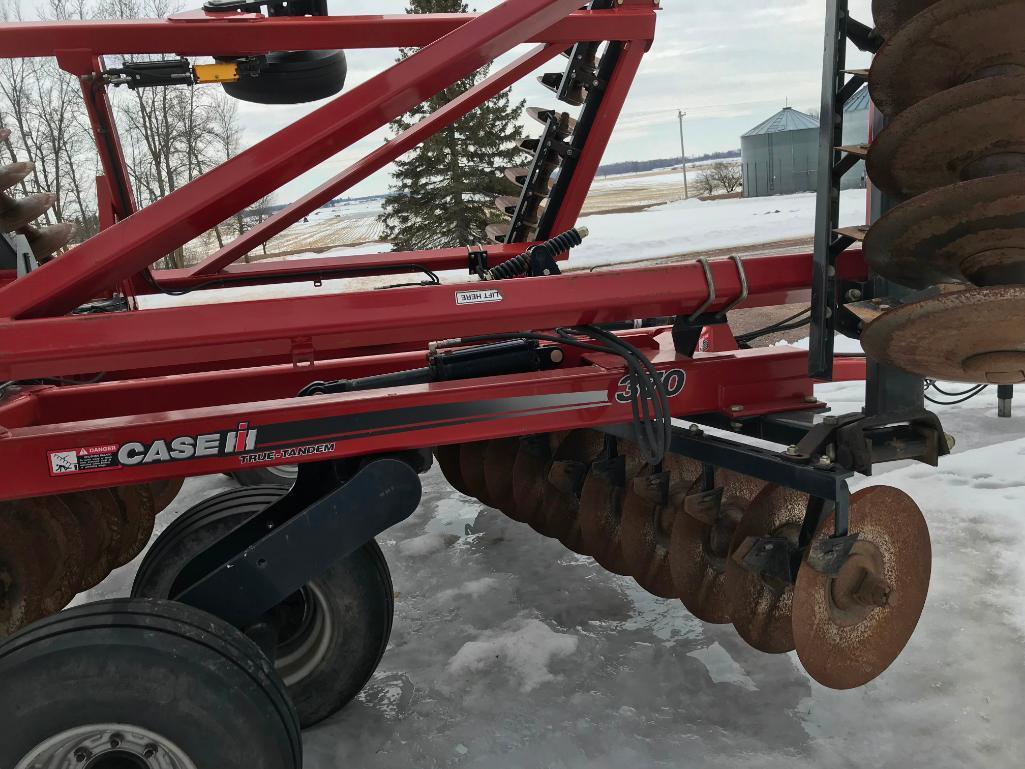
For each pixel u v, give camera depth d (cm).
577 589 313
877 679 237
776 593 239
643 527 286
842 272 231
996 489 371
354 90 209
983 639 254
